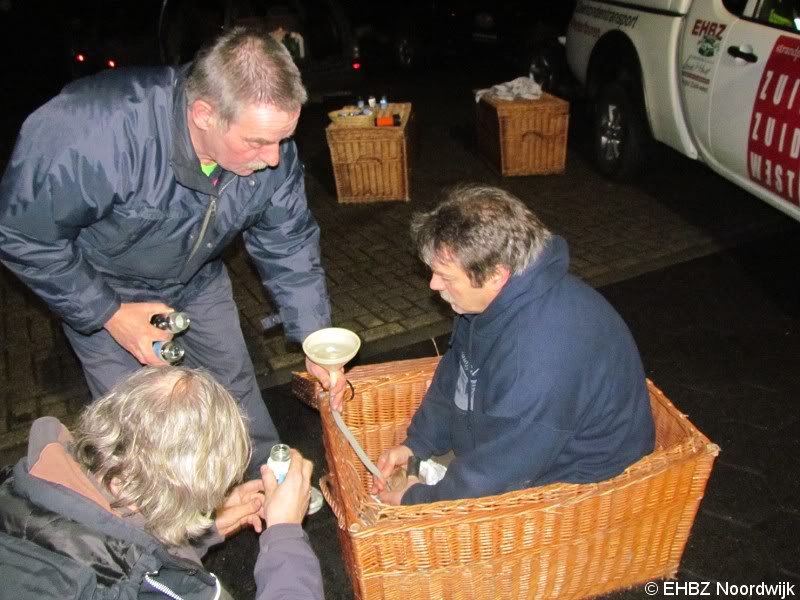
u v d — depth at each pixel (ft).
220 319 8.55
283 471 6.19
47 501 4.40
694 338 12.70
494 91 20.03
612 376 6.73
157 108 6.52
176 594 4.71
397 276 15.12
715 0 14.93
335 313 13.93
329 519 9.52
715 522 9.05
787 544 8.74
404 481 7.98
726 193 18.47
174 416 4.52
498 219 6.19
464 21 29.73
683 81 15.87
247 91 5.86
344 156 18.01
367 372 9.00
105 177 6.51
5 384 12.30
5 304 14.61
